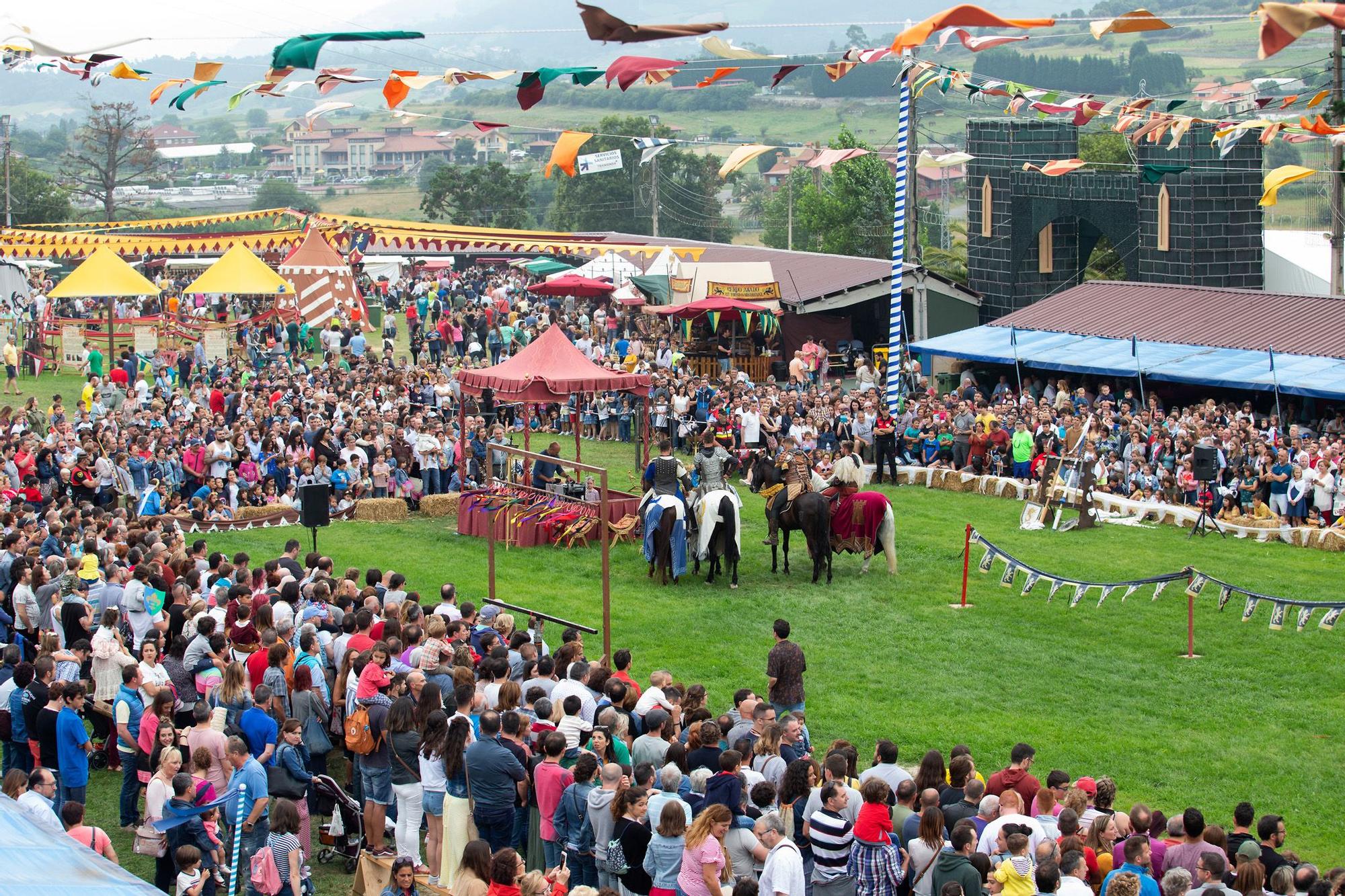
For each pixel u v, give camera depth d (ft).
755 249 199.93
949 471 114.21
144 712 49.88
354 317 177.37
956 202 411.75
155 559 68.49
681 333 167.63
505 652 51.88
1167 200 148.46
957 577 88.43
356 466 106.83
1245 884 39.52
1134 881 36.86
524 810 46.39
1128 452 107.86
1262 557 91.50
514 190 343.67
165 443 101.55
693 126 537.24
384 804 48.70
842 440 117.60
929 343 143.02
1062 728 63.87
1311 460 97.14
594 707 49.52
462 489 107.24
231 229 260.83
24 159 350.23
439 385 132.77
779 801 44.01
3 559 68.33
